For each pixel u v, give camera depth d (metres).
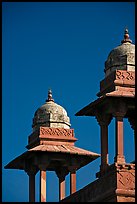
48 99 38.28
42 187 35.75
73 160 36.50
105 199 29.22
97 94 32.09
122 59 31.39
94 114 31.70
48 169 37.84
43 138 37.09
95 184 30.03
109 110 30.64
